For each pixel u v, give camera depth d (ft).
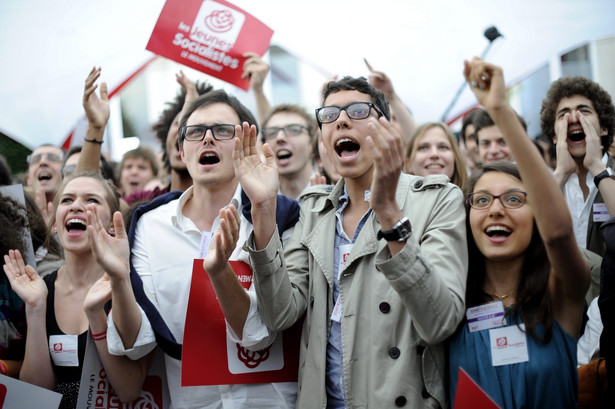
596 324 12.46
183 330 11.89
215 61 18.79
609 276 9.71
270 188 10.69
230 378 11.32
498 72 9.62
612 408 9.76
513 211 10.62
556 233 9.75
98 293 11.49
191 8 18.48
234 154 10.77
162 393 12.17
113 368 11.55
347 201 11.66
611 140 15.44
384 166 9.43
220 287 10.71
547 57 20.83
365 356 10.39
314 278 11.21
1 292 13.52
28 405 11.48
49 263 15.14
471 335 10.54
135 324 11.27
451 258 10.41
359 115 11.11
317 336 10.84
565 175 14.15
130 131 22.97
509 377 10.17
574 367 10.29
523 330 10.29
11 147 21.88
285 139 18.57
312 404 10.60
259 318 11.07
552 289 10.55
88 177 13.43
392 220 9.68
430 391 10.18
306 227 11.83
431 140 17.29
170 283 12.06
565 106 15.37
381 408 10.01
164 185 19.74
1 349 13.29
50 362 12.32
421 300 9.62
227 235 10.40
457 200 11.09
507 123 9.61
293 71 22.06
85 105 15.64
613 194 13.10
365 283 10.70
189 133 12.41
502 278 10.91
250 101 22.06
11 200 13.97
